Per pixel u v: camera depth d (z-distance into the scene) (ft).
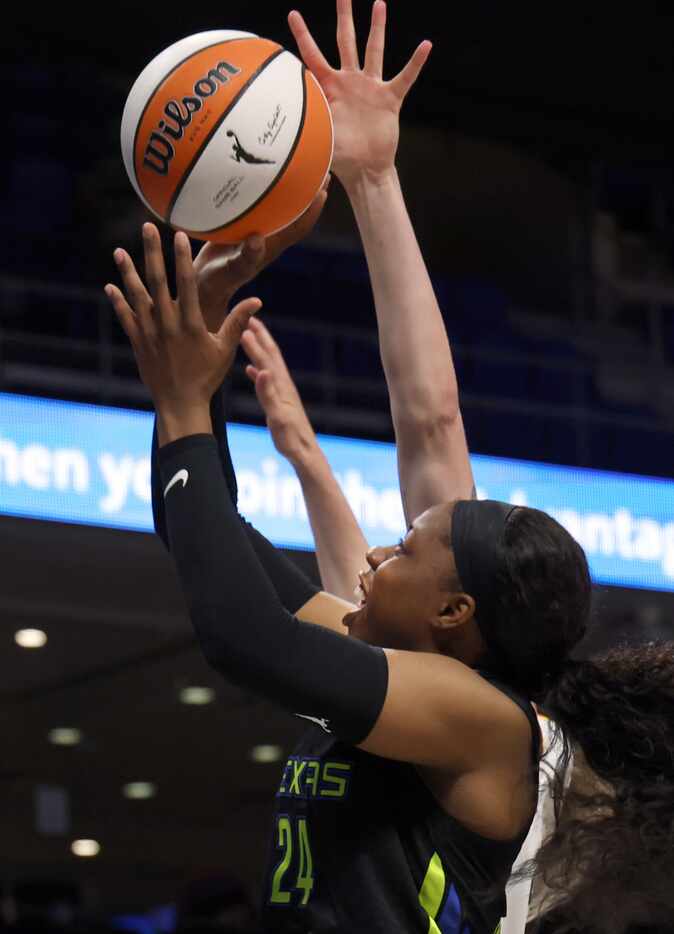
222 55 7.89
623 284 45.14
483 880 7.22
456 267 43.73
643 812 7.14
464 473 9.25
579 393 42.78
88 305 38.70
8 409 29.66
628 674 7.50
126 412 30.89
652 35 42.19
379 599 7.54
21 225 39.42
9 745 47.67
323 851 7.23
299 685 6.82
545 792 8.12
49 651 38.45
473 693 7.13
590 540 35.42
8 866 61.41
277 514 31.32
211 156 7.70
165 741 47.62
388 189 9.64
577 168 45.57
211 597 6.81
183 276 7.04
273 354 11.30
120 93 41.52
